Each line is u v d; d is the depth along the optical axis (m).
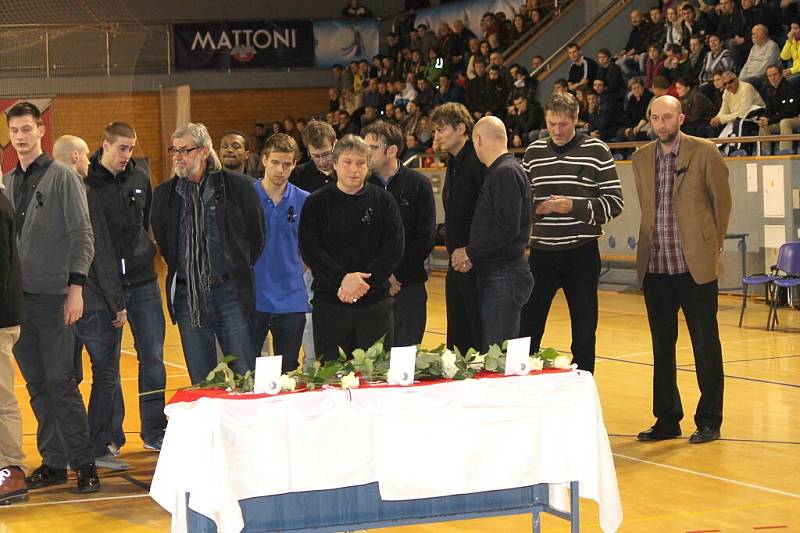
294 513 4.04
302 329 6.45
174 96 21.95
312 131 6.87
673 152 6.60
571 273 6.64
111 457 6.29
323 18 23.09
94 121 21.02
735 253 13.25
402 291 6.41
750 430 6.89
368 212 5.67
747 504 5.36
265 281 6.33
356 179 5.57
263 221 5.95
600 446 4.35
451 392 4.18
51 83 20.66
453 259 6.24
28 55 20.53
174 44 22.27
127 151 6.23
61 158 6.34
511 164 5.94
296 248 6.39
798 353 9.56
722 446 6.52
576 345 6.68
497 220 5.89
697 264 6.51
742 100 13.60
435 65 19.77
